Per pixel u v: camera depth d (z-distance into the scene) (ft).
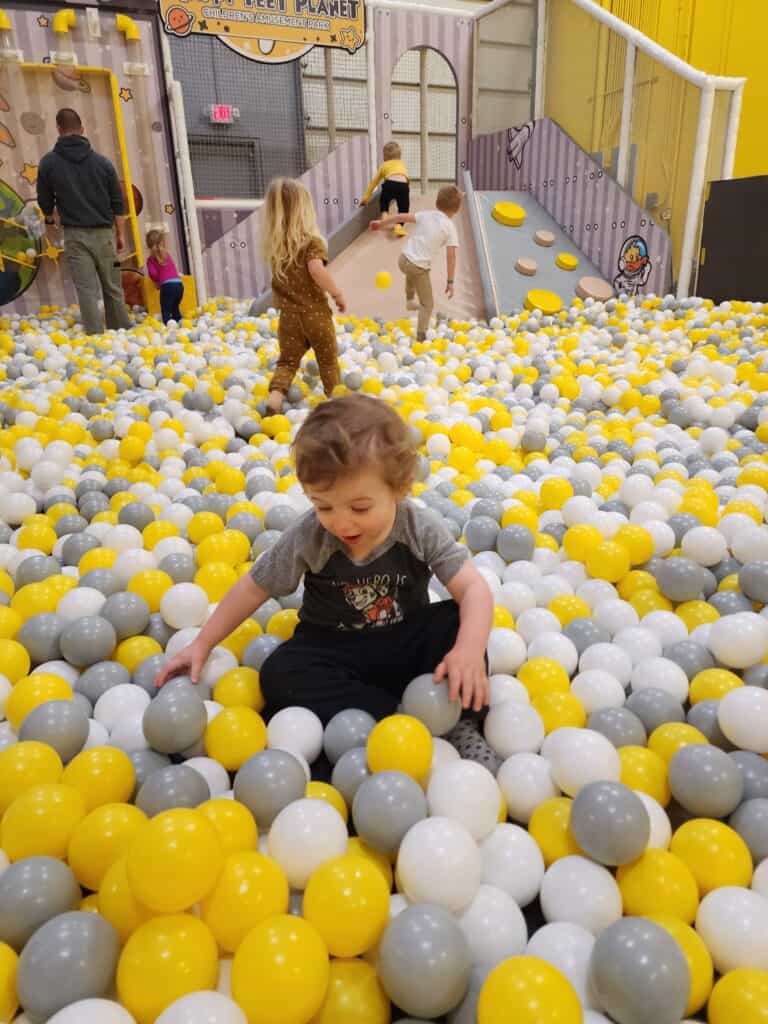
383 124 27.55
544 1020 2.79
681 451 10.34
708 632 5.77
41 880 3.47
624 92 22.80
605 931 3.18
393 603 5.16
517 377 14.56
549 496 8.40
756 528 6.86
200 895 3.26
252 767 4.10
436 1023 3.33
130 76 22.30
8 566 7.30
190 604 6.11
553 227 25.63
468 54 29.07
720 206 20.79
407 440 4.48
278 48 24.67
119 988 3.18
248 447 10.64
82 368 15.43
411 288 19.38
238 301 24.95
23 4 20.76
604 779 4.12
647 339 17.26
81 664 5.72
